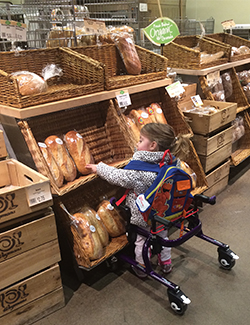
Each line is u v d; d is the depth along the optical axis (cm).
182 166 254
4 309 161
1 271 153
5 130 190
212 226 263
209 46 348
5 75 159
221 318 176
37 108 165
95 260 191
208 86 305
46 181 154
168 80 246
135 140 222
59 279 179
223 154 308
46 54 208
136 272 210
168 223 162
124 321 176
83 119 221
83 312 184
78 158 195
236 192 320
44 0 247
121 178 180
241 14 467
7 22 175
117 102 214
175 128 274
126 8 314
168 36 264
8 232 149
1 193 142
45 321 178
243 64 392
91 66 197
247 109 388
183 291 196
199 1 490
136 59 238
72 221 182
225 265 212
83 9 266
